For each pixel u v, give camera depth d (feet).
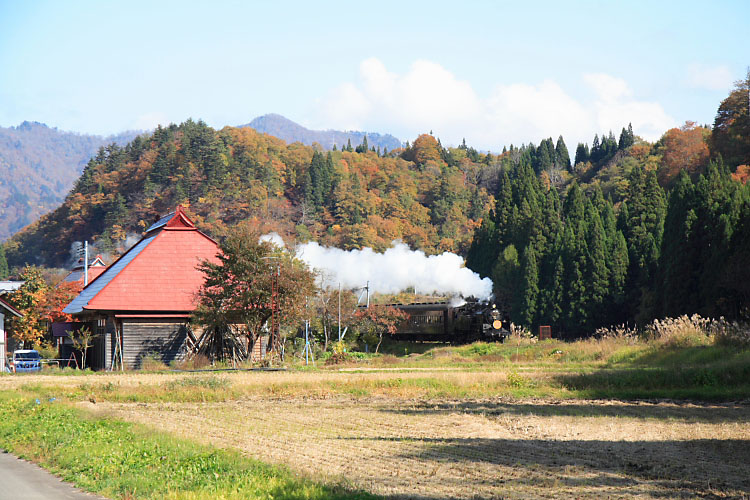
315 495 44.65
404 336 268.62
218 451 58.34
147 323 173.88
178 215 190.39
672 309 239.09
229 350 177.17
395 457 63.16
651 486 53.47
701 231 237.66
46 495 47.29
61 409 86.48
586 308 284.20
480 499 48.78
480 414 92.73
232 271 172.04
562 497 50.08
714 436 75.25
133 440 65.26
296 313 174.09
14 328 214.69
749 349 138.41
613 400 107.65
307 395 114.32
